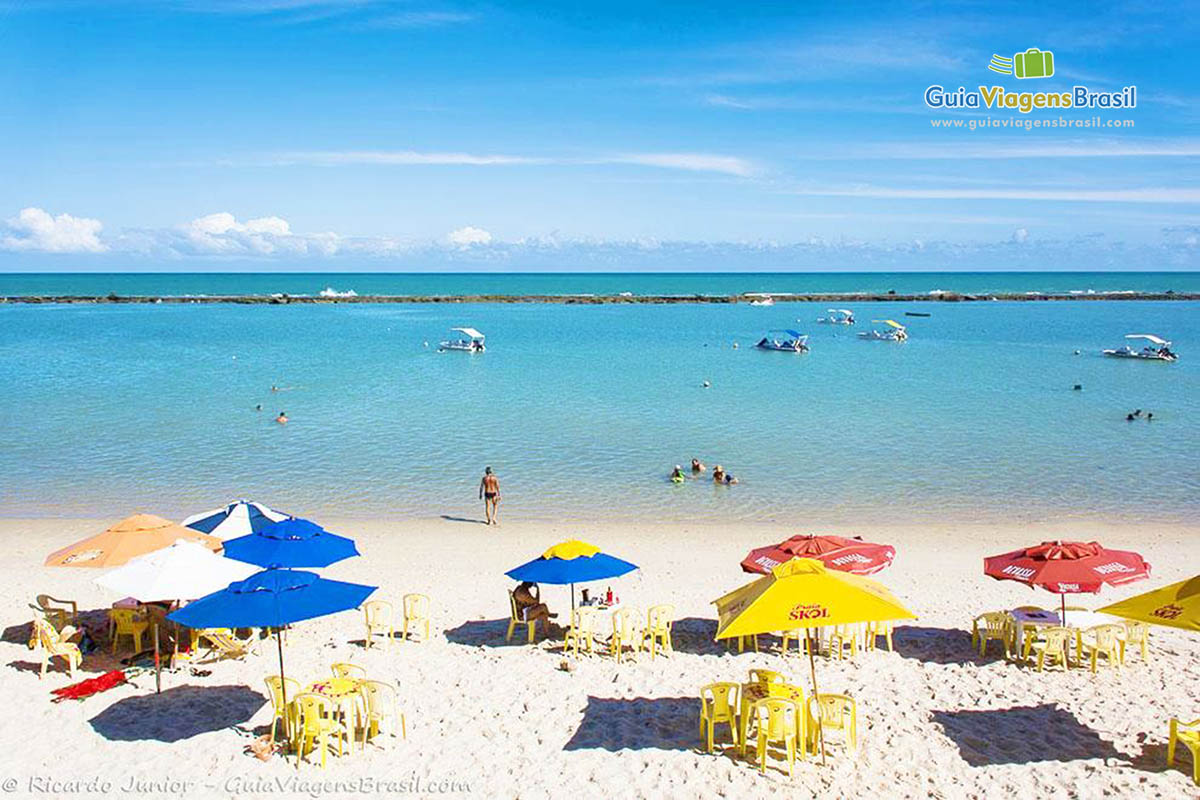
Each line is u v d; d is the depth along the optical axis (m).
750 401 43.47
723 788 9.80
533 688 12.60
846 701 10.65
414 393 46.06
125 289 197.12
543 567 13.98
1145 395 45.94
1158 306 133.12
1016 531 22.52
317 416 39.00
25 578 18.42
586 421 37.84
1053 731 11.09
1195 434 35.19
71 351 67.31
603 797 9.67
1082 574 12.45
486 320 105.00
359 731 11.25
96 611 16.31
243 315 111.69
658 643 14.59
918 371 56.34
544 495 26.02
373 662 13.66
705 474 28.45
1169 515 23.98
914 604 16.75
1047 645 13.18
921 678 12.97
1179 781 9.73
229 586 11.20
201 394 45.38
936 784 9.84
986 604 16.77
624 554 20.55
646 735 11.10
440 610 16.56
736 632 9.55
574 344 75.44
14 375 52.81
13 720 11.54
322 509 24.53
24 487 26.70
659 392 46.56
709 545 21.27
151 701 12.15
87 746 10.84
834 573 10.39
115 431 35.47
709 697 12.16
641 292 196.12
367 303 142.38
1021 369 57.78
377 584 18.22
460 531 22.53
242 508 16.38
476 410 40.66
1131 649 14.13
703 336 83.50
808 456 31.09
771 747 10.72
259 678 12.99
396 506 24.89
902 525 23.05
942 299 150.25
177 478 27.88
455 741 10.97
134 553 13.21
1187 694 12.23
